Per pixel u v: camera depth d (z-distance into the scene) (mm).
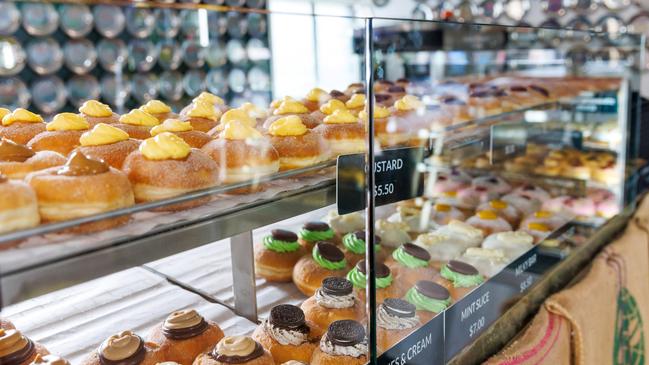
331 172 971
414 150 1016
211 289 1084
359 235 1066
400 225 1215
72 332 929
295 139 1000
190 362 935
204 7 879
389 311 982
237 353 916
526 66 2055
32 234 632
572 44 1984
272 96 1323
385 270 1064
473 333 1124
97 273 610
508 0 3906
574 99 1995
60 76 2986
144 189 830
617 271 1522
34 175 725
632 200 1957
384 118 1103
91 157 774
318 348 953
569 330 1271
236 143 938
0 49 2725
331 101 1143
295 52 1223
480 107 1652
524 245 1400
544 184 1851
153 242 672
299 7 4055
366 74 946
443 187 1506
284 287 1131
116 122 1157
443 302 1050
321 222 1131
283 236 1157
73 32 2986
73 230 661
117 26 2949
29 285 548
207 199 831
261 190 869
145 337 943
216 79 1562
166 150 856
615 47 1911
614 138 1935
